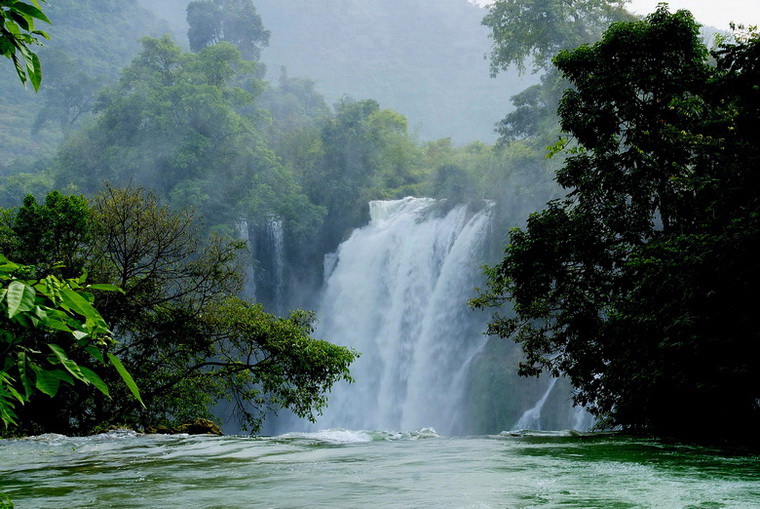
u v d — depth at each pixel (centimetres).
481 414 4225
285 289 6025
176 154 6034
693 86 1712
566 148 4425
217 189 6038
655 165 1697
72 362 181
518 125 5703
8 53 218
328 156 6575
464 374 4456
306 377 2223
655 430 1438
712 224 1339
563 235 1756
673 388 1298
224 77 7000
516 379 4144
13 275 187
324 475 677
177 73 7188
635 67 1766
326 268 5972
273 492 562
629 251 1830
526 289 1842
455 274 4756
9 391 182
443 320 4750
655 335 1326
